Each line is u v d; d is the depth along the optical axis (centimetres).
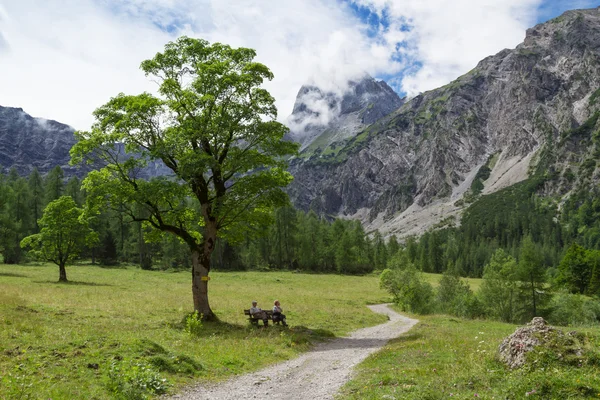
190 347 1612
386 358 1528
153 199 2288
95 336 1541
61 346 1349
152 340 1514
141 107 2269
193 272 2444
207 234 2461
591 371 973
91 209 2397
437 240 17700
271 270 11675
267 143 2505
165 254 9956
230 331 2145
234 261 11062
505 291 5769
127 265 10069
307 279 9081
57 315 2120
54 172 11306
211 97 2297
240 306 3391
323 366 1491
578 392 841
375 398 962
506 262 5878
